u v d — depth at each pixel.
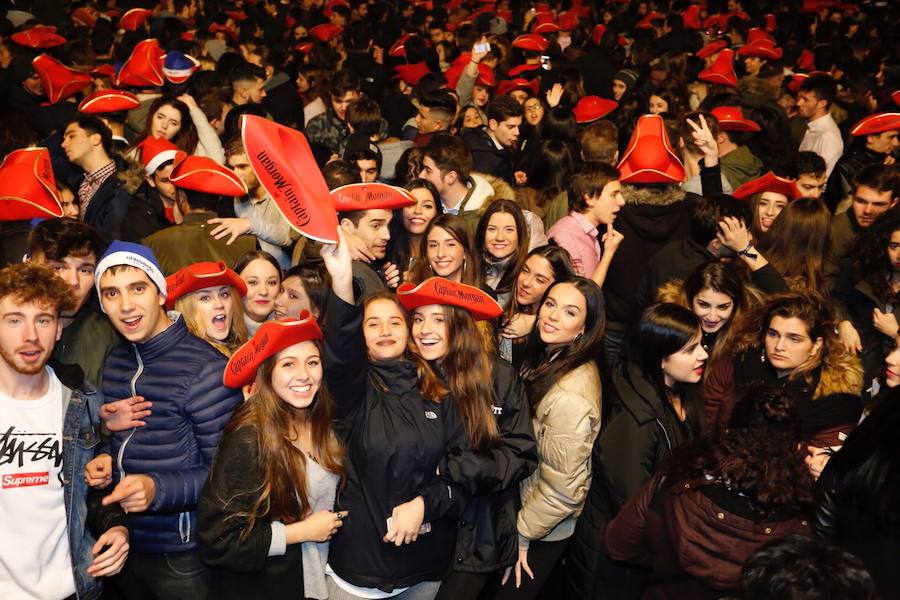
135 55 6.14
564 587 3.43
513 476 2.83
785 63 9.57
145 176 4.27
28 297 2.34
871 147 5.50
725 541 2.24
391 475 2.75
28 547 2.47
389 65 9.52
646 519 2.45
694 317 2.96
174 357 2.71
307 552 2.72
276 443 2.53
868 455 2.21
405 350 2.87
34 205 3.56
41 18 10.04
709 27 12.59
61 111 6.18
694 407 3.17
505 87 7.33
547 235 4.27
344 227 3.75
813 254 3.99
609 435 2.96
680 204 4.25
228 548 2.52
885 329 3.55
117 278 2.64
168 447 2.68
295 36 11.08
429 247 3.64
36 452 2.47
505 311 3.67
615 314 4.26
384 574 2.78
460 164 4.31
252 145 2.12
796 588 1.58
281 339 2.46
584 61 8.66
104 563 2.53
